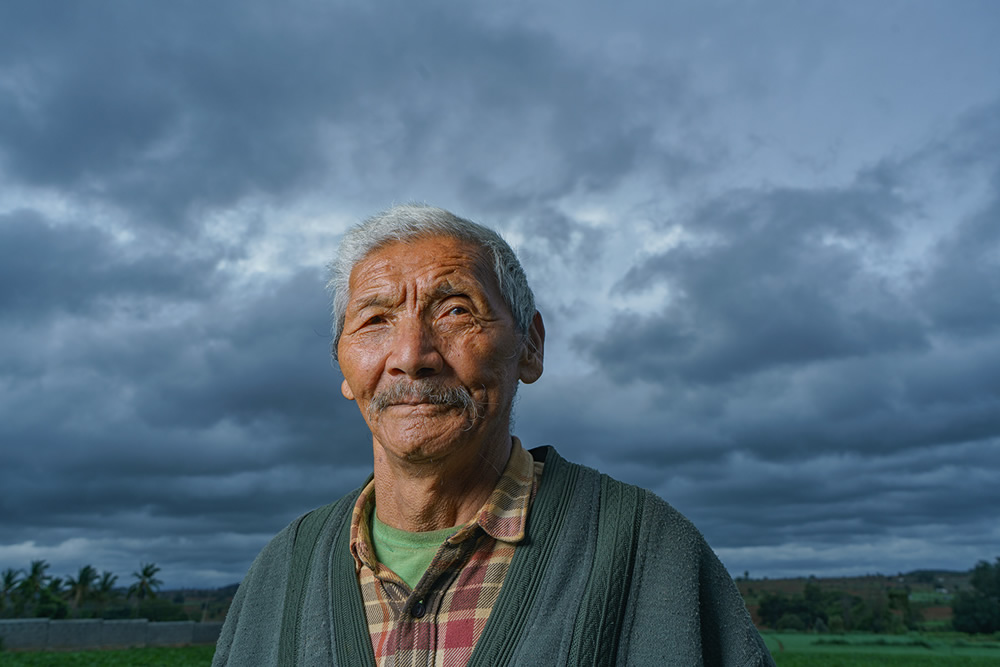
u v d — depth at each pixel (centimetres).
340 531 149
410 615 125
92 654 3391
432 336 129
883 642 7294
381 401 129
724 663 126
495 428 134
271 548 161
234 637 150
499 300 138
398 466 131
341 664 125
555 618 120
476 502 135
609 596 122
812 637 7956
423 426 125
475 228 142
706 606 128
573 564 126
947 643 7212
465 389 128
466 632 122
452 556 125
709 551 135
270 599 149
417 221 139
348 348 137
